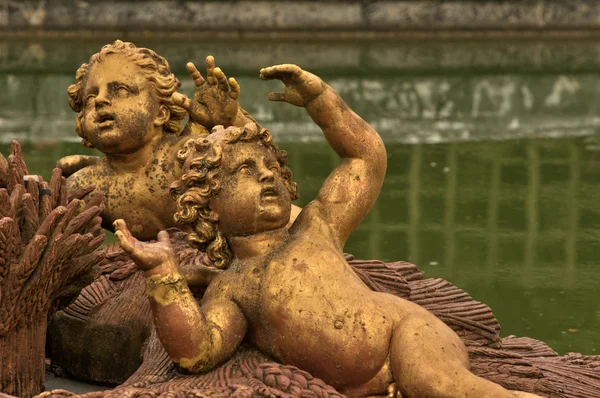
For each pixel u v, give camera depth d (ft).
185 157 11.02
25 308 10.90
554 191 32.91
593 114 47.21
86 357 12.46
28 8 66.13
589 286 23.67
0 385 10.91
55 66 56.24
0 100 46.70
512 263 25.66
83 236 11.20
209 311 10.56
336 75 55.77
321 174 33.86
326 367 10.34
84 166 14.06
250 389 9.90
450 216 30.14
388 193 33.01
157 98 13.12
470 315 12.46
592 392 11.75
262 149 10.91
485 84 54.39
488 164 36.65
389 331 10.34
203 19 67.77
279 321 10.43
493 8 70.28
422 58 62.18
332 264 10.63
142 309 12.34
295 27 68.74
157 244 10.26
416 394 10.06
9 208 10.69
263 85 51.16
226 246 10.96
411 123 44.60
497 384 10.17
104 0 66.74
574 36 71.00
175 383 10.23
